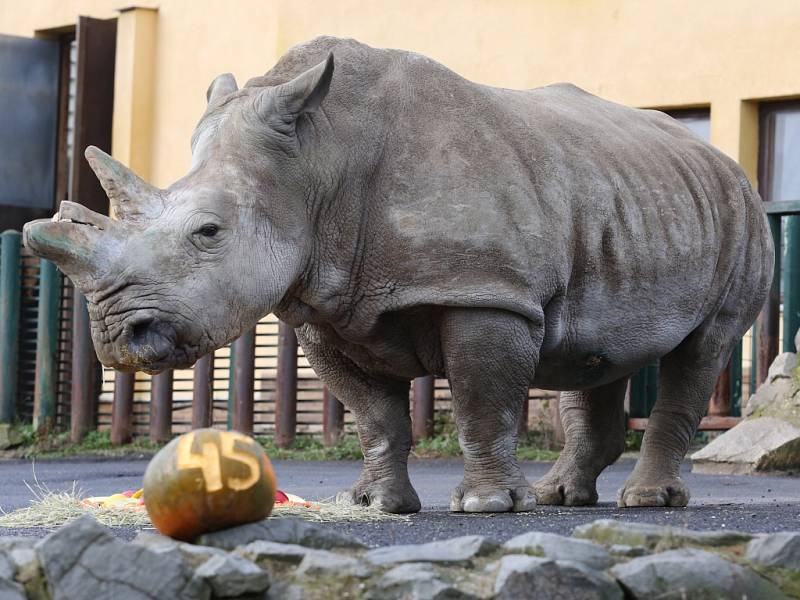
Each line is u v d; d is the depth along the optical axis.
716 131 21.89
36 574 6.94
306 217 10.41
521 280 10.59
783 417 17.67
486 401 10.71
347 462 20.41
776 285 19.19
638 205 11.56
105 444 23.28
